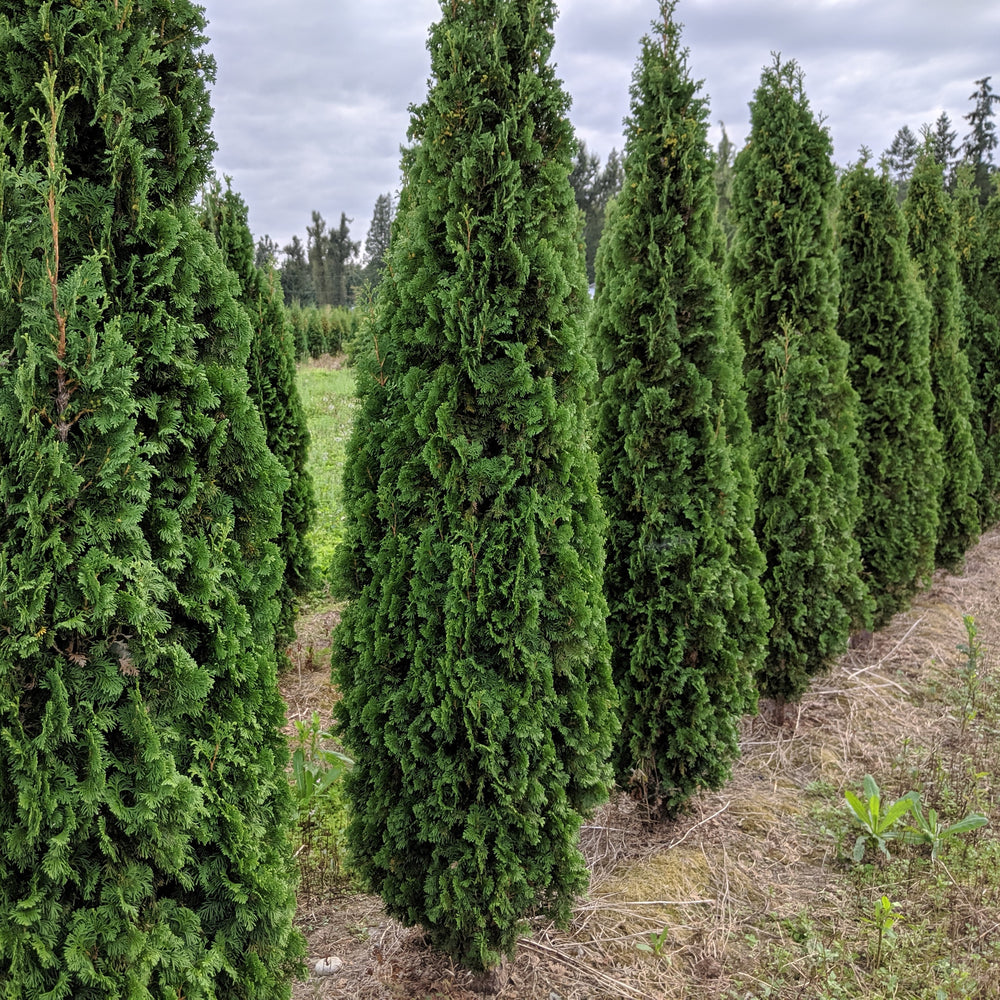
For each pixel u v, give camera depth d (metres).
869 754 5.50
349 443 3.38
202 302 2.43
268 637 2.65
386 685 3.19
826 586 5.82
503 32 3.08
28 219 1.96
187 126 2.42
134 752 2.14
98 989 2.01
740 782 5.21
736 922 3.80
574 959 3.47
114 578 2.04
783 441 5.61
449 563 3.06
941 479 7.82
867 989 3.35
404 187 4.23
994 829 4.56
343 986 3.22
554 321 3.08
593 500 3.23
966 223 11.27
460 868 3.09
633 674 4.47
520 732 3.00
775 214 5.82
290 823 2.73
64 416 2.00
